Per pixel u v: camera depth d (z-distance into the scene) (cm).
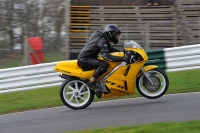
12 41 6072
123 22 5456
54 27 6369
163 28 4972
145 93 2408
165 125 1809
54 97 2992
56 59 4262
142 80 2409
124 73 2366
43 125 2120
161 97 2616
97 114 2259
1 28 6156
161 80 2553
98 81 2391
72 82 2417
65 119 2211
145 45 4609
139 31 4647
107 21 5512
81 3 5766
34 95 3175
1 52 4366
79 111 2388
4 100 3119
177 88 2866
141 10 5503
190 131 1677
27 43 3975
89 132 1798
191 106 2277
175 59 3488
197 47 3519
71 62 2434
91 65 2367
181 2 5369
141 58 2342
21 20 6275
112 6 5578
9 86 3447
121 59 2334
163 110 2219
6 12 6253
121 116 2158
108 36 2366
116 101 2633
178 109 2222
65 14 5509
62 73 2439
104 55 2317
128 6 5547
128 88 2384
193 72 3406
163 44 4966
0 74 3444
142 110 2259
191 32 4434
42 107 2698
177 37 4731
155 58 3469
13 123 2261
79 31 5212
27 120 2300
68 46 4869
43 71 3484
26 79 3456
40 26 6334
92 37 2403
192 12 5316
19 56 4378
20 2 6300
